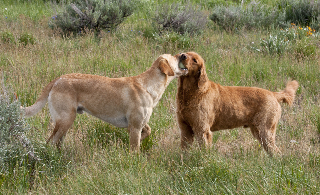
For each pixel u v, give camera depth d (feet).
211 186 12.71
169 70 15.94
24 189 13.12
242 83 26.53
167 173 14.25
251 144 17.93
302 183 12.51
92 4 39.70
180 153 15.97
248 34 41.60
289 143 17.56
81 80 15.87
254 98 16.94
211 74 27.81
